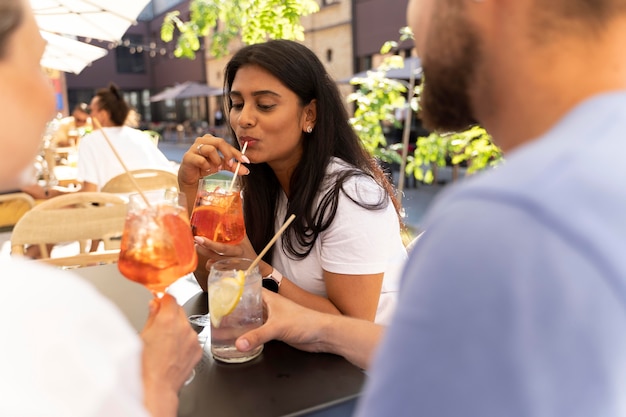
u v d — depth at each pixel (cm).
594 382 36
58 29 344
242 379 103
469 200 42
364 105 350
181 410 92
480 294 38
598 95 45
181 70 2186
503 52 48
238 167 149
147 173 339
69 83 2278
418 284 42
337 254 145
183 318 84
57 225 212
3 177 55
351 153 165
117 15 305
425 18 55
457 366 38
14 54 53
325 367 108
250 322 111
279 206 171
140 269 93
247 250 154
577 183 39
